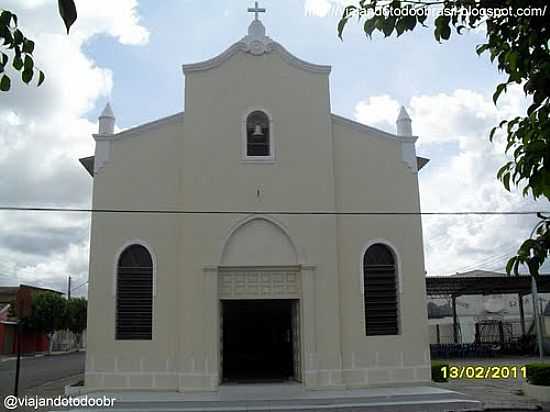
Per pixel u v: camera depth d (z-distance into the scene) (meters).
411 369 16.97
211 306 16.39
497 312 53.03
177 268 16.89
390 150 18.19
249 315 21.95
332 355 16.50
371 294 17.38
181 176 17.38
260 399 14.82
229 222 16.92
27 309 16.09
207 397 15.17
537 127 3.52
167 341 16.45
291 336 18.61
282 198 17.20
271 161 17.34
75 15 2.54
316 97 17.89
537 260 3.37
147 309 16.73
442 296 42.22
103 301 16.59
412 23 4.04
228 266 16.78
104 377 16.27
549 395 16.66
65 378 25.20
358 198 17.75
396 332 17.23
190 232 16.77
